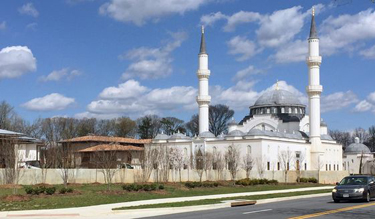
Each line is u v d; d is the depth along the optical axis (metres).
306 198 46.44
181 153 110.31
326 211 29.44
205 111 121.19
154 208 32.25
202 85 121.12
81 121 158.00
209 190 57.66
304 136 125.81
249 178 85.44
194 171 81.88
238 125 133.38
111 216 28.83
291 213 28.66
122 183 61.34
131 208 32.06
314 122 119.19
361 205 33.25
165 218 27.00
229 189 60.97
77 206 33.84
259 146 106.38
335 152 131.38
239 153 105.69
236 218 26.22
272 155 108.94
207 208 34.59
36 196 40.16
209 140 114.00
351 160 156.62
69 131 125.56
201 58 121.50
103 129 165.00
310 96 118.94
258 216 27.11
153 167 79.50
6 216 27.67
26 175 54.69
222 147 111.88
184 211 32.44
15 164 54.28
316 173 90.94
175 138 119.00
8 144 54.91
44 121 127.94
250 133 108.75
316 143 119.19
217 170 88.69
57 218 27.33
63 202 36.16
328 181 89.19
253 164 104.69
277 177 94.44
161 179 73.56
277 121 128.25
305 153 118.62
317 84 117.31
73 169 60.06
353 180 37.88
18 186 49.66
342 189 36.22
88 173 61.72
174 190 54.22
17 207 32.50
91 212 30.09
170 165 96.25
